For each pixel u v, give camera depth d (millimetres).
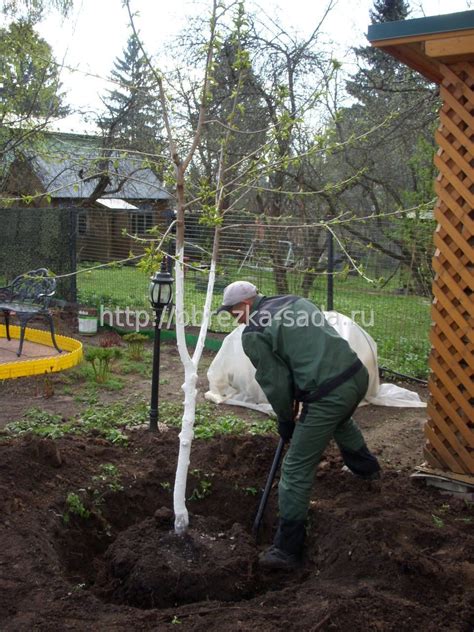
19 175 15945
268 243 10141
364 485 4867
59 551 4113
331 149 4375
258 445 5418
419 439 6445
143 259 3861
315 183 13898
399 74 14117
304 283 9945
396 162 15719
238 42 4109
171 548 4094
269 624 3133
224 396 7617
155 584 3775
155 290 6023
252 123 11898
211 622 3160
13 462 4711
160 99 4426
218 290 10992
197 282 11328
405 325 9945
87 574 4184
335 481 4941
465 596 3410
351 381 4051
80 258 13000
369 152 14062
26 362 8328
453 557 3855
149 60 4094
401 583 3525
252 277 10461
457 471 4926
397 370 9117
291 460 4082
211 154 8461
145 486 5027
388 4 16891
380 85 13617
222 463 5293
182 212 4113
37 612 3207
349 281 9781
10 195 15836
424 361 9391
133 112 13281
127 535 4230
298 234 9906
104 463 5266
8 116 12461
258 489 4988
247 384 7371
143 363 9383
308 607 3270
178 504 4184
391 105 14391
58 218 12852
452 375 4883
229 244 10344
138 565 3869
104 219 12594
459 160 4652
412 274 9742
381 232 9883
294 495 4043
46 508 4379
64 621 3160
